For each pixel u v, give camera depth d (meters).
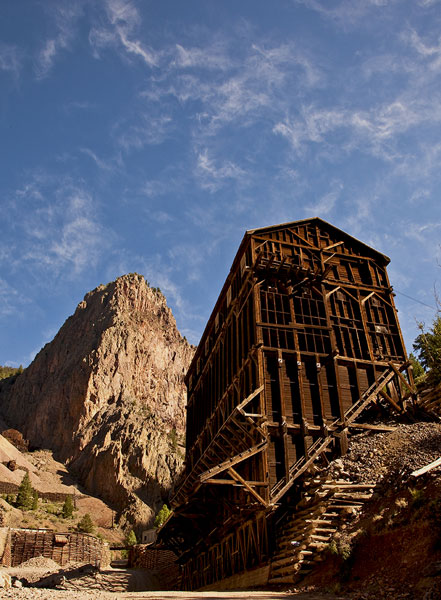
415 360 49.84
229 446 35.06
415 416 33.00
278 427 31.03
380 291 40.09
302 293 37.66
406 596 13.75
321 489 25.12
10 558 63.62
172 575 56.75
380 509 20.27
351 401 34.00
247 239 39.19
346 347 36.44
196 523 38.47
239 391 36.28
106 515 154.50
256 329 34.16
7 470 154.12
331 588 17.44
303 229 41.19
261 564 26.66
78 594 18.41
